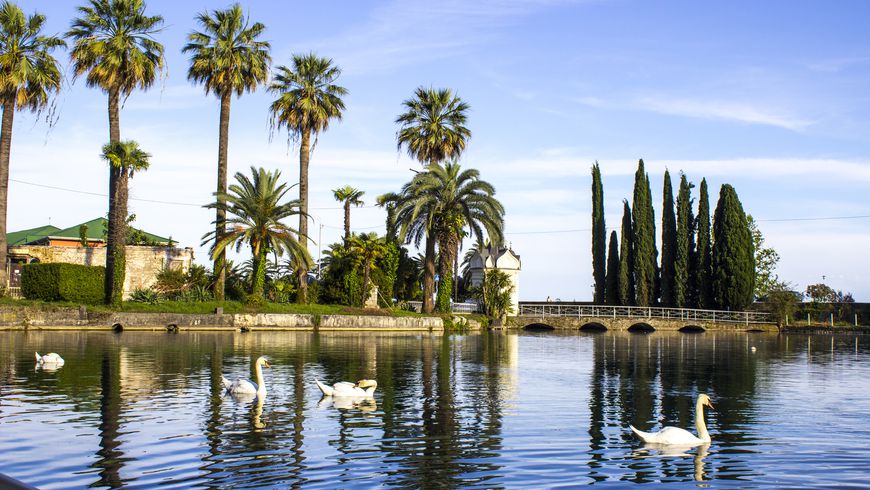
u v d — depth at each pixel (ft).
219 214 183.01
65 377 71.87
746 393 70.90
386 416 53.06
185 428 47.50
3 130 161.79
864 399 67.05
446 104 220.02
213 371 78.13
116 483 34.88
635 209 279.90
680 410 59.06
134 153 162.30
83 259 200.34
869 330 255.09
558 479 36.60
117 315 152.87
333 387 62.49
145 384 67.26
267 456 40.29
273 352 105.40
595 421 52.60
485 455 41.37
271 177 179.83
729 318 262.47
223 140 183.42
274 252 177.68
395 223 200.54
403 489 34.45
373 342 136.05
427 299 204.03
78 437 44.42
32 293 163.73
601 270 287.28
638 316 251.39
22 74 157.79
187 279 189.37
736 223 267.80
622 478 36.96
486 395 65.05
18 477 35.81
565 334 209.46
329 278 211.20
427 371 84.28
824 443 46.11
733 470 38.88
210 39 186.39
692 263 280.10
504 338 170.71
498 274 229.86
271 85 201.36
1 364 82.64
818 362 113.60
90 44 160.86
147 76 169.07
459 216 201.26
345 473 37.06
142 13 168.45
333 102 203.00
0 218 161.27
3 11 161.27
